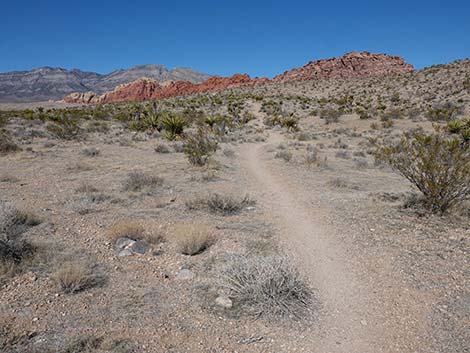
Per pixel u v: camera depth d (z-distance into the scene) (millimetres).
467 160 7992
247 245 6672
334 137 31234
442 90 58844
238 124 43125
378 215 8461
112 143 23375
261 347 3945
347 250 6566
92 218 8055
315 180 13211
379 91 74438
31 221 7457
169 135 24922
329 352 3900
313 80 114250
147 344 3900
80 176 12789
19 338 3895
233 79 142000
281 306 4609
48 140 23625
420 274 5562
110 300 4758
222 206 9000
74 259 5871
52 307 4527
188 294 4977
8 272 5227
